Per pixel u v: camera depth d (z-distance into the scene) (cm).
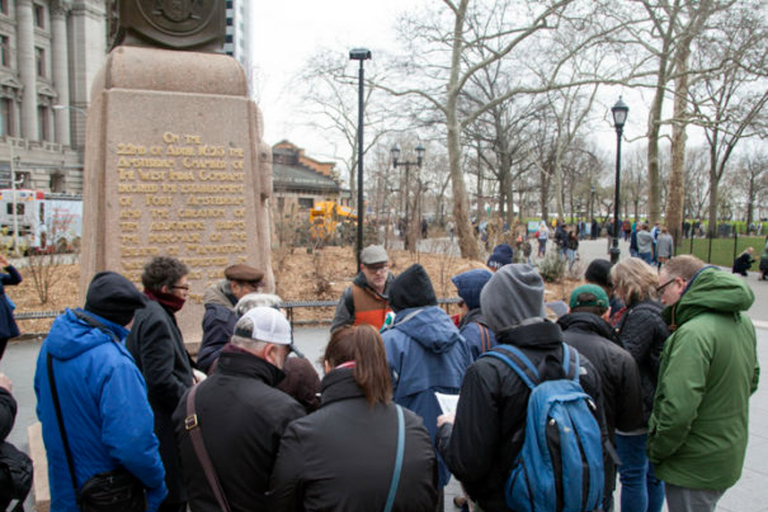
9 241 1628
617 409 291
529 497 210
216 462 230
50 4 5738
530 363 228
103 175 551
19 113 5472
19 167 4841
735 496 419
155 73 566
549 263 1583
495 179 4494
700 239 3997
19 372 686
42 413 263
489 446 223
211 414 234
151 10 576
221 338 374
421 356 313
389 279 478
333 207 2494
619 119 1357
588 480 207
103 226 552
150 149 561
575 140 4716
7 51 5325
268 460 230
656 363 345
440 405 294
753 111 1953
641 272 361
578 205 6488
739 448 280
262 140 629
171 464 329
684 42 1842
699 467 278
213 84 584
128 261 556
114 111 550
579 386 225
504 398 223
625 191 6103
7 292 1102
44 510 372
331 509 203
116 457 249
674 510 286
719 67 1780
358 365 223
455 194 1934
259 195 604
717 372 276
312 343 866
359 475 205
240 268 404
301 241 2108
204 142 577
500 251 591
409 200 2425
